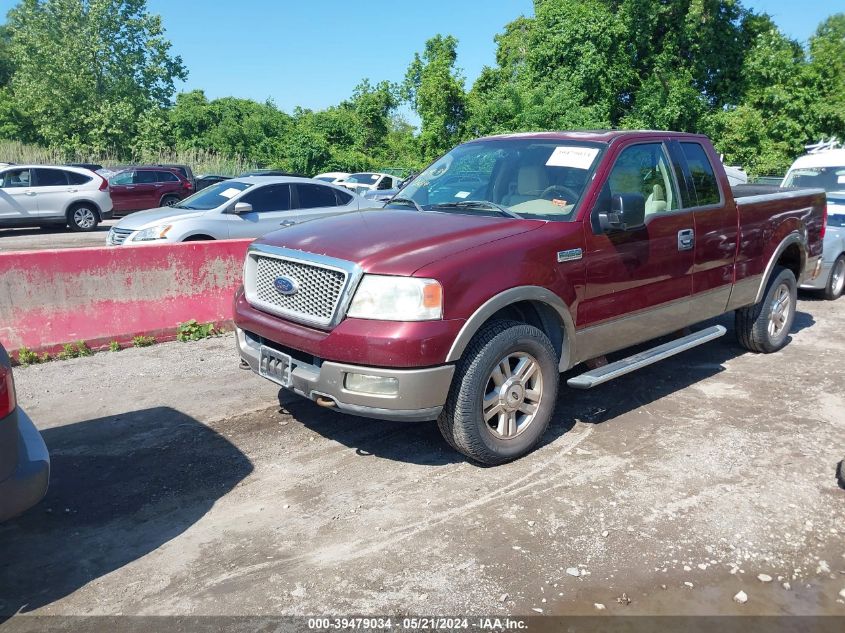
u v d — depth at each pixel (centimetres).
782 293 680
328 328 393
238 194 1062
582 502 393
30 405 541
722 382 603
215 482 419
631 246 483
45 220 1847
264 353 437
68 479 422
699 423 510
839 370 639
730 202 580
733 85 2830
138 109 4066
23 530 366
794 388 589
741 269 602
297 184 1118
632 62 2822
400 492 406
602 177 472
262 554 344
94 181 1923
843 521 375
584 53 2772
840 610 304
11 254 631
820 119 2742
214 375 615
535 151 514
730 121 2677
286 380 420
